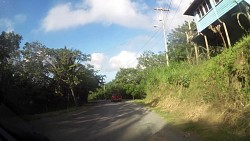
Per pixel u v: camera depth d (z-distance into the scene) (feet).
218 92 47.75
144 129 45.50
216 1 74.49
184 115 57.06
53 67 138.31
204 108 50.44
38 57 130.41
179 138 36.29
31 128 23.34
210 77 53.31
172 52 117.70
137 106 106.83
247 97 39.75
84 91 183.83
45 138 22.56
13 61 100.89
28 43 125.08
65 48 141.28
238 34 74.54
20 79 99.14
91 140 38.09
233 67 44.39
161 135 39.22
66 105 150.71
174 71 92.63
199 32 85.56
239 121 36.35
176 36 137.39
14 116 25.17
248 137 30.99
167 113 66.95
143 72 185.16
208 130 38.32
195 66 71.92
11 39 83.97
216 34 83.35
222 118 41.19
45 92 123.24
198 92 58.23
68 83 141.49
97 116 74.95
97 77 197.67
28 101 96.43
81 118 71.87
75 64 141.59
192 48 96.22
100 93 342.85
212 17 76.28
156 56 180.24
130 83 221.46
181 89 74.90
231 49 47.62
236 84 43.19
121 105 127.24
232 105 41.93
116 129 47.24
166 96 92.38
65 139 38.88
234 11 68.28
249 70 40.83
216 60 51.62
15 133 20.80
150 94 134.31
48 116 81.10
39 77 123.85
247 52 42.32
